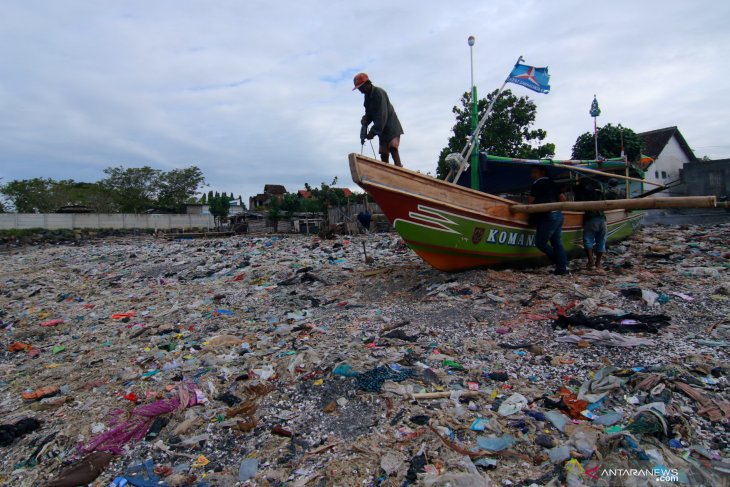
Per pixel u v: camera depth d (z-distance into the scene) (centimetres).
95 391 461
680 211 1959
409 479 269
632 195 1084
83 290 1087
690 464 263
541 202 746
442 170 1992
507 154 1892
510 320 530
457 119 1988
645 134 2831
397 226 662
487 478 266
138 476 305
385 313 618
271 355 504
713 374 359
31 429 387
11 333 753
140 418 378
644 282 635
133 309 852
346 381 400
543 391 363
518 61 798
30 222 3447
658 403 318
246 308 766
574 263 860
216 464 311
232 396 403
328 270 974
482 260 762
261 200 5825
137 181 4931
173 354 554
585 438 290
